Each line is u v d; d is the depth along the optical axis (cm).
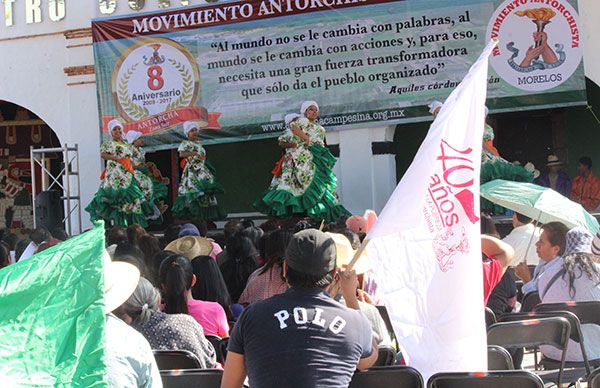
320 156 1322
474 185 421
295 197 1321
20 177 1889
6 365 267
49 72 1527
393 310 431
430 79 1325
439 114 424
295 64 1377
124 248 678
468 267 421
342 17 1351
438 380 398
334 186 1336
